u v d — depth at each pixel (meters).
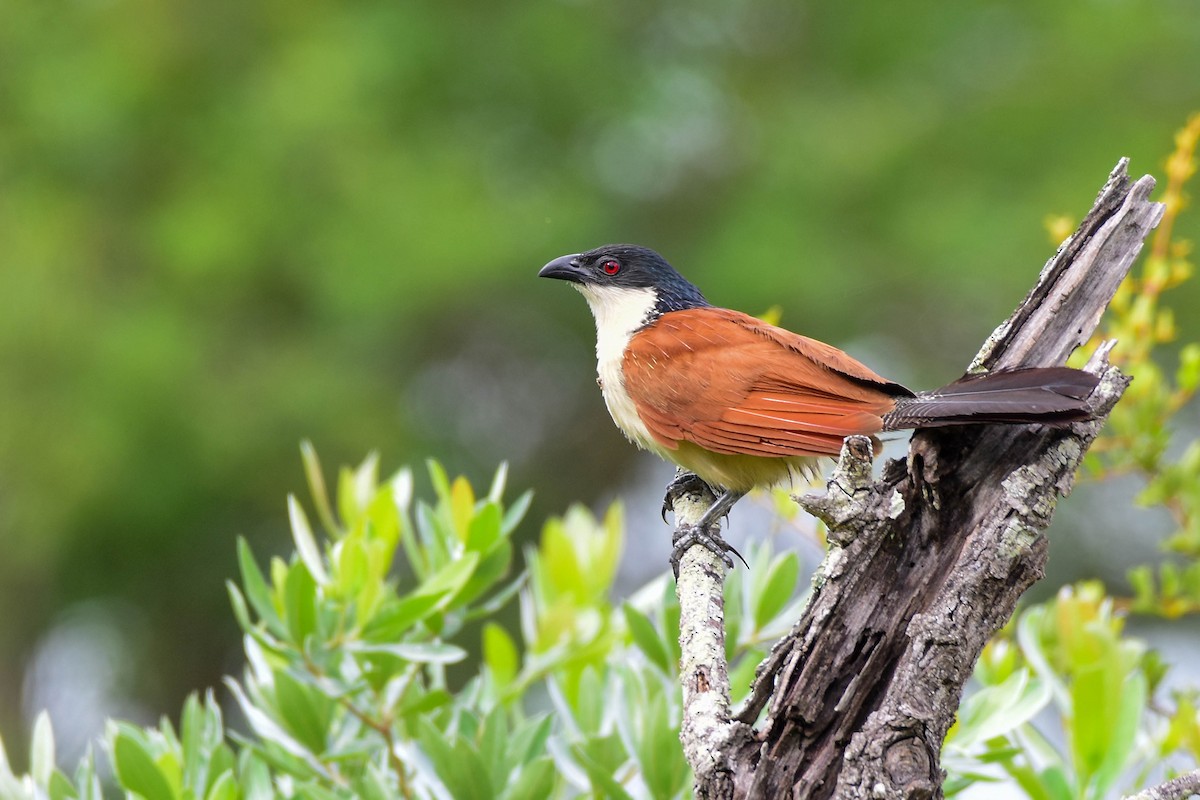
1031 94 15.09
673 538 5.77
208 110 15.24
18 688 14.86
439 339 16.73
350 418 14.20
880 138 15.13
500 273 14.43
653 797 4.82
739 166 16.16
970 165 14.89
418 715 5.09
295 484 14.09
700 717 4.07
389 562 5.48
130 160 15.36
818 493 3.78
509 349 16.98
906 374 15.36
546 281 15.48
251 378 14.20
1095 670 4.98
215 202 14.44
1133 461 6.36
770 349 6.09
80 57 15.20
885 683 3.72
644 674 5.30
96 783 4.93
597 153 16.31
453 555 5.51
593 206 15.36
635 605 6.07
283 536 15.16
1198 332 13.52
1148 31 15.09
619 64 16.23
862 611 3.76
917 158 14.99
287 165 14.59
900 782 3.56
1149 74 15.00
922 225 14.28
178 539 14.59
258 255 14.36
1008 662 5.55
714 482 6.32
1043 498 3.79
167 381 13.74
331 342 14.81
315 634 4.89
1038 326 4.19
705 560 5.47
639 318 7.07
